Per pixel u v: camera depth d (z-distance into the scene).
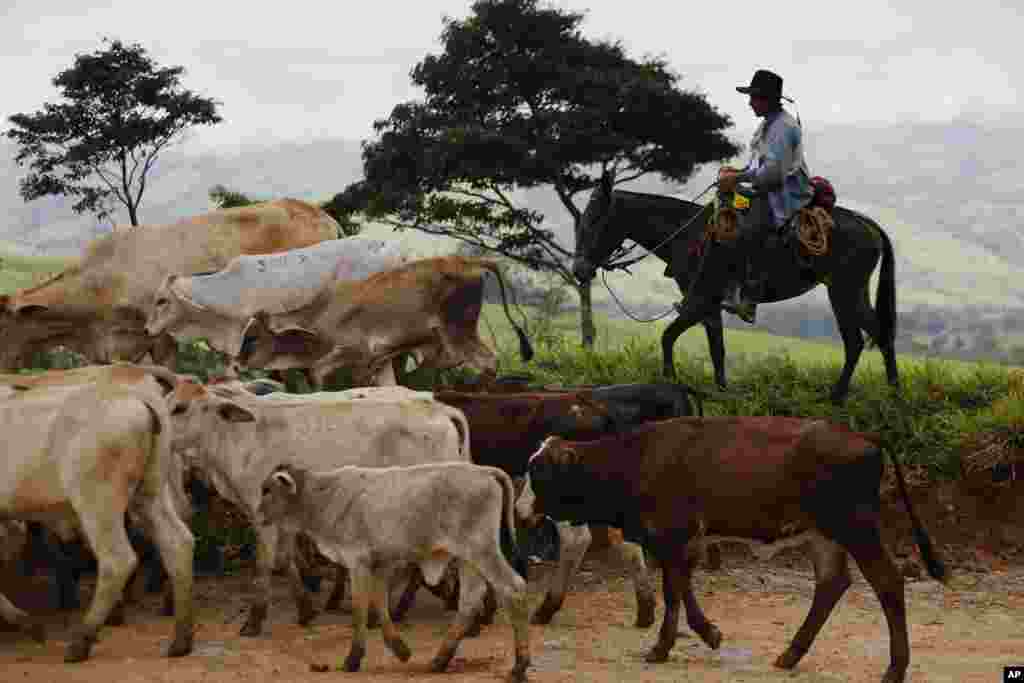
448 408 10.75
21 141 32.12
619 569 13.04
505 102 29.98
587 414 11.03
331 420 10.45
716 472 8.99
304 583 11.66
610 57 30.80
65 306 13.91
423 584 11.20
